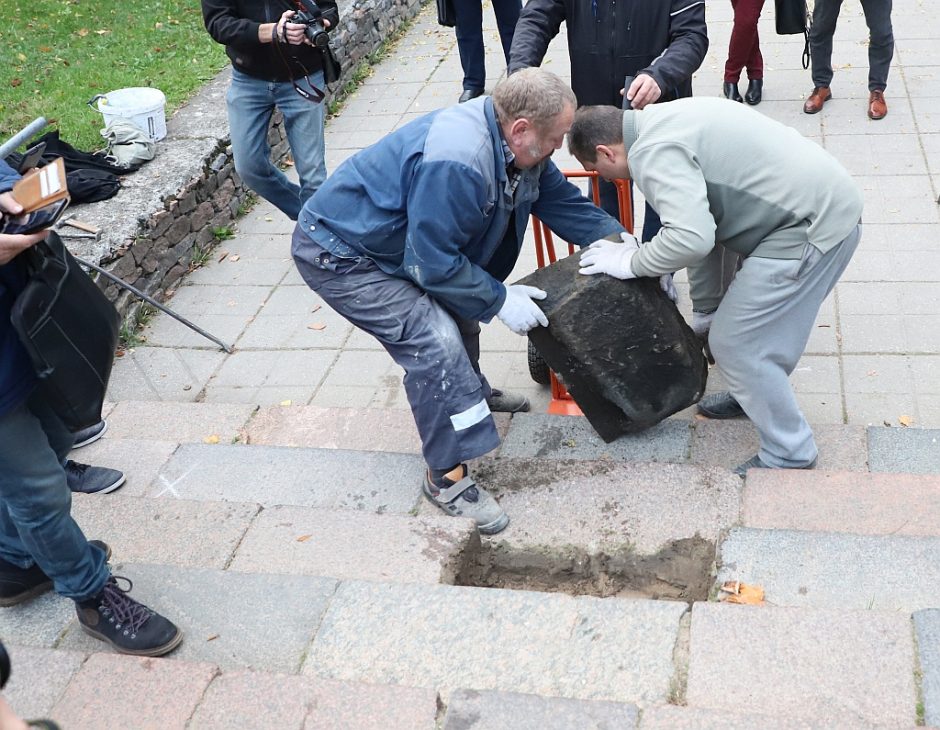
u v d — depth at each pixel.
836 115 7.12
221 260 6.44
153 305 5.44
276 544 3.43
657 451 3.99
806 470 3.58
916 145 6.61
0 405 2.61
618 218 5.04
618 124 3.31
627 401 3.84
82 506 3.67
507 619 2.88
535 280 3.68
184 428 4.55
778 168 3.25
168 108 7.42
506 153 3.22
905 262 5.42
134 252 5.77
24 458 2.71
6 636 3.13
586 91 4.77
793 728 2.29
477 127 3.14
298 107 5.72
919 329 4.89
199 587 3.14
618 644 2.74
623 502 3.57
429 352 3.42
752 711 2.48
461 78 8.67
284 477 3.96
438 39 9.61
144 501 3.69
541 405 4.76
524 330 3.56
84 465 4.04
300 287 6.07
